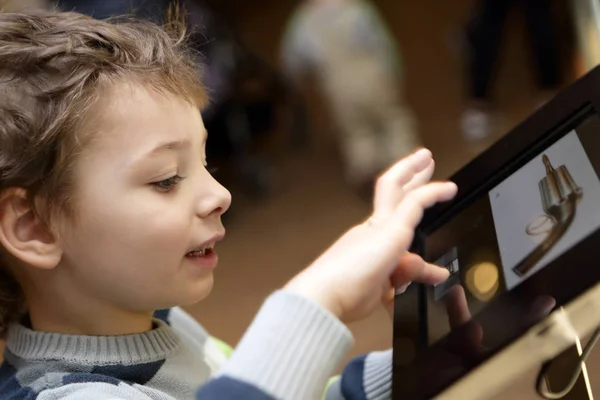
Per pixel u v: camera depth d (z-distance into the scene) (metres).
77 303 0.59
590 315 0.48
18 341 0.61
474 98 2.84
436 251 0.64
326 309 0.47
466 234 0.61
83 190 0.54
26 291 0.60
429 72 3.33
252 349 0.46
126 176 0.54
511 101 2.93
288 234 2.32
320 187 2.64
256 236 2.33
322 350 0.46
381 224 0.53
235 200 2.56
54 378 0.56
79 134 0.53
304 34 2.43
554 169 0.56
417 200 0.54
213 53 2.13
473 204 0.63
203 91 0.64
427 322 0.57
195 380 0.65
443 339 0.54
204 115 2.07
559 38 2.82
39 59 0.55
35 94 0.54
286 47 2.56
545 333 0.48
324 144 2.98
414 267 0.55
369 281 0.49
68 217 0.55
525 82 3.04
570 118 0.57
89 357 0.58
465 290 0.56
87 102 0.54
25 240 0.55
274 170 2.81
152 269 0.56
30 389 0.56
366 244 0.51
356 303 0.49
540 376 0.59
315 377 0.46
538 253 0.52
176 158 0.56
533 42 2.90
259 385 0.45
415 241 0.67
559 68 2.86
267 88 2.43
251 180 2.56
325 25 2.39
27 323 0.63
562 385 0.59
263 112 2.49
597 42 1.12
